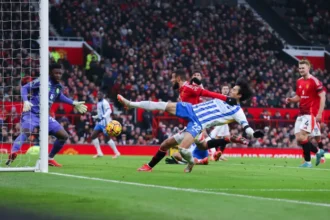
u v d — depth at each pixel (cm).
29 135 2377
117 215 1012
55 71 2242
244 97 1967
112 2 6431
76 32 6022
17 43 5653
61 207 1099
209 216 1016
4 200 1189
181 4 6825
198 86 2131
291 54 6694
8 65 5325
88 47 5809
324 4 7656
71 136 4459
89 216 998
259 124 4969
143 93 5184
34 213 1029
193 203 1170
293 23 7456
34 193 1295
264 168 2475
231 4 7381
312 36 7325
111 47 5831
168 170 2100
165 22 6438
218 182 1644
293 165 2867
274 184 1627
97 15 6222
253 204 1165
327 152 4828
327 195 1369
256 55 6334
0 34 5700
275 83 5869
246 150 4512
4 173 1866
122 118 4675
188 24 6525
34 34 5759
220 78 5809
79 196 1249
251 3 7488
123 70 5494
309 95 2678
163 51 5981
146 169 2027
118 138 4588
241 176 1902
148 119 4825
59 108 4656
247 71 6000
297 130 2734
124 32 6097
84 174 1862
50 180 1634
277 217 1015
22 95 2169
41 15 1947
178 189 1423
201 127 1944
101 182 1587
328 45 7231
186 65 5862
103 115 3397
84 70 5500
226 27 6588
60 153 4184
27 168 1942
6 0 5869
